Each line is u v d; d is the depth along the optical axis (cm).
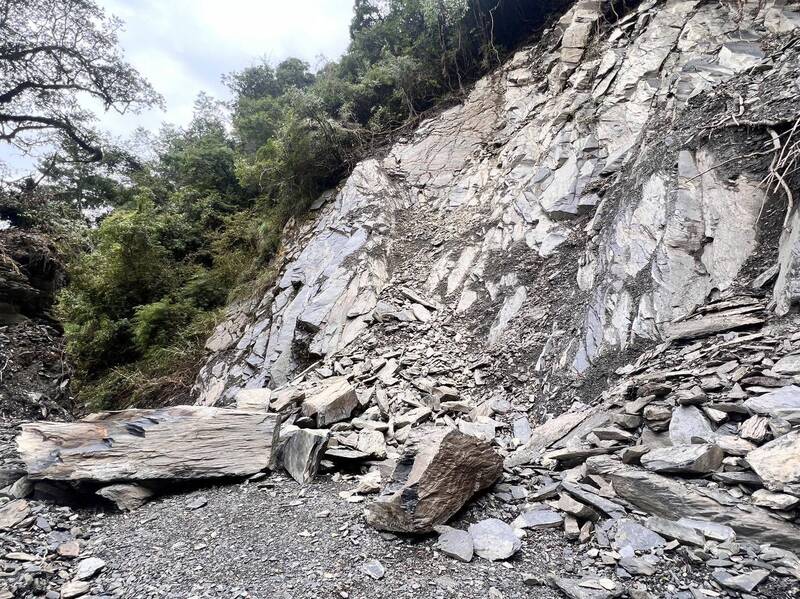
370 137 1412
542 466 390
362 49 1666
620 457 336
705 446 294
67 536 318
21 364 616
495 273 876
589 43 1106
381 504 307
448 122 1335
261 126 1850
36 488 362
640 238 605
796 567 214
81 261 1223
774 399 300
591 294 637
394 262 1065
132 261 1371
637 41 987
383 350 805
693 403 343
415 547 286
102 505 369
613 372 511
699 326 451
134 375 1205
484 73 1393
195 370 1178
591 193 846
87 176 1992
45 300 736
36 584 257
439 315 869
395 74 1405
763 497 248
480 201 1088
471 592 239
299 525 324
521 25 1387
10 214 971
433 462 315
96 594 251
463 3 1320
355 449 450
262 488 395
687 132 638
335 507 351
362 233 1096
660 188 622
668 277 536
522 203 948
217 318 1299
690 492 272
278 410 608
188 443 415
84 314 1295
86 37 1319
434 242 1070
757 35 800
